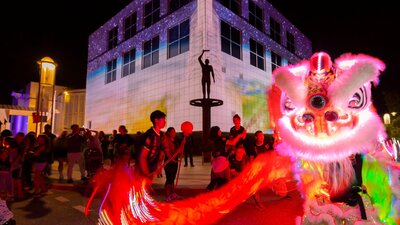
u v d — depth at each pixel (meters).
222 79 22.23
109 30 33.47
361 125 2.95
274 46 29.59
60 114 43.12
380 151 3.02
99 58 34.53
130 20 30.20
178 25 23.81
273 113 3.37
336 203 2.94
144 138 4.64
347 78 2.93
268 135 24.38
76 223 5.54
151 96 25.80
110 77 32.22
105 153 14.34
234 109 23.09
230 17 23.88
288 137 3.10
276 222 5.30
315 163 3.02
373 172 2.90
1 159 7.57
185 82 22.53
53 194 8.45
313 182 3.00
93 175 8.53
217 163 6.36
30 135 9.48
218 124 21.44
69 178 9.75
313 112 3.05
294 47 34.22
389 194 2.90
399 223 2.90
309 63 3.21
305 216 2.99
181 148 6.60
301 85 3.14
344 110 3.01
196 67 21.64
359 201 2.82
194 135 21.25
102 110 32.88
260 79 26.64
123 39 30.83
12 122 40.00
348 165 2.92
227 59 23.02
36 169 8.55
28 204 7.15
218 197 6.26
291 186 7.26
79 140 9.93
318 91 3.07
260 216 5.71
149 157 4.65
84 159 9.98
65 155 10.74
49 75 24.66
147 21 27.69
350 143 2.89
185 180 9.84
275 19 30.72
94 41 36.09
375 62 2.89
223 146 6.92
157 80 25.31
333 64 3.17
